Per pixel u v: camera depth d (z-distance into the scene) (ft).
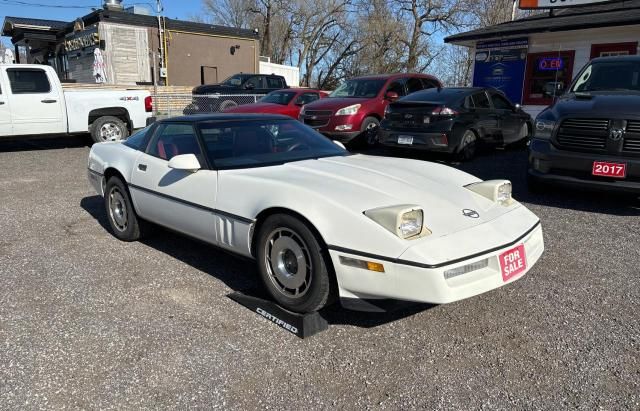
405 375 8.57
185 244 15.38
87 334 9.86
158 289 12.00
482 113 29.01
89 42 74.54
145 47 76.48
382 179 11.09
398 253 8.72
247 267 13.43
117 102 38.17
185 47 81.25
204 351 9.27
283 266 10.42
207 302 11.30
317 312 10.14
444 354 9.23
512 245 9.75
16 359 8.98
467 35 47.83
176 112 56.13
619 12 40.91
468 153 28.43
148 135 14.83
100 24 71.51
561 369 8.73
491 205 10.89
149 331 9.99
